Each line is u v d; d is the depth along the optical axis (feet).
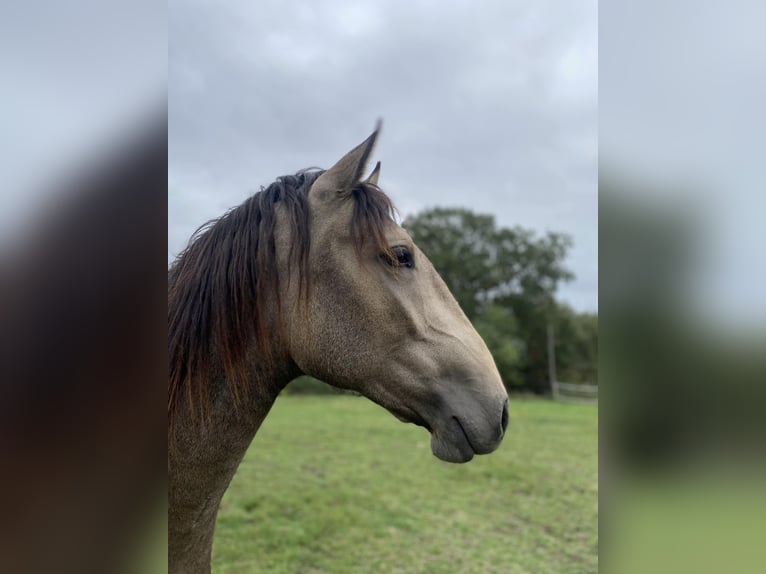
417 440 32.40
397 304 5.58
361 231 5.56
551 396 82.43
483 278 109.29
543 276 110.01
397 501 20.48
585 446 31.24
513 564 15.34
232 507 19.26
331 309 5.55
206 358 5.41
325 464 25.82
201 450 5.40
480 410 5.46
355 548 16.19
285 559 15.28
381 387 5.66
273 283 5.62
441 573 14.69
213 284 5.53
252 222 5.69
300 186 5.96
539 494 21.68
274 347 5.67
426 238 114.11
